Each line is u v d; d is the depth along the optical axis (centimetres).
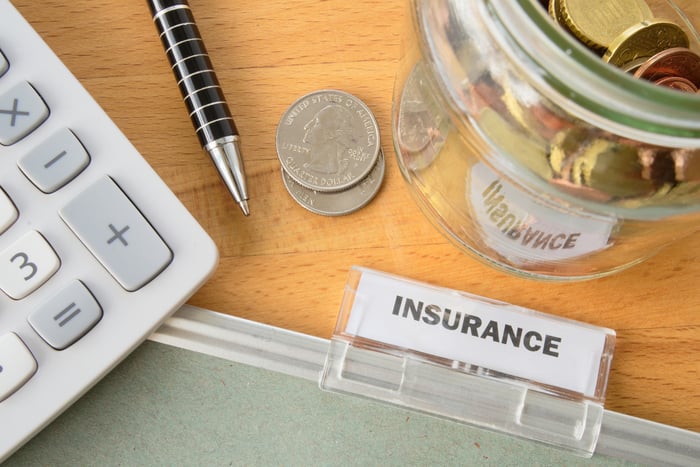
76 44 38
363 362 34
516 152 27
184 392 35
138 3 38
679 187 26
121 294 32
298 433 34
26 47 34
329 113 36
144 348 35
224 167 35
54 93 33
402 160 35
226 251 36
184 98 35
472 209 32
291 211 36
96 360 32
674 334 35
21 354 31
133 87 37
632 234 30
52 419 32
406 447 34
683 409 35
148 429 34
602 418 34
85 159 33
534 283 36
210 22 38
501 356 35
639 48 29
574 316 36
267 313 36
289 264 36
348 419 34
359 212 36
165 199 33
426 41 29
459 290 36
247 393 35
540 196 28
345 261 36
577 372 34
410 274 36
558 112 24
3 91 33
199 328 35
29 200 32
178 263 32
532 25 22
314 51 38
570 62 22
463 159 30
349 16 38
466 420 34
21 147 33
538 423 34
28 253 32
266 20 38
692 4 35
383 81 38
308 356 35
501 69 25
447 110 29
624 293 36
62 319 31
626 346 35
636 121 22
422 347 35
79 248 32
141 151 37
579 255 33
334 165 36
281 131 36
